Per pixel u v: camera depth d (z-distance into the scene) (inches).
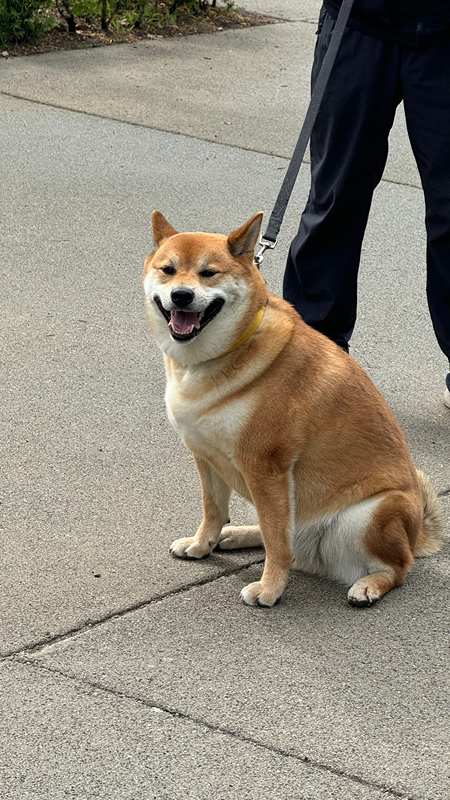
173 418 137.6
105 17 446.3
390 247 270.5
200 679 115.6
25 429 173.8
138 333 213.2
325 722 109.5
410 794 99.5
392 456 139.4
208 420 133.0
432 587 139.5
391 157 343.3
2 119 340.8
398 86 173.2
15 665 115.8
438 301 189.6
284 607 133.0
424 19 166.1
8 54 406.9
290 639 125.3
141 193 289.9
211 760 102.6
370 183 178.5
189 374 134.8
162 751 103.4
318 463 136.6
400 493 136.3
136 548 143.3
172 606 130.6
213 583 137.4
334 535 138.6
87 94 371.6
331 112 173.3
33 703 109.4
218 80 403.5
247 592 132.3
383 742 106.9
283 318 137.9
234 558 145.6
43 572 135.3
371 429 137.9
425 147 174.7
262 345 133.0
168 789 98.4
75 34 439.8
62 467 163.0
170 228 143.6
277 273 246.1
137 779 99.5
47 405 182.4
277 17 517.0
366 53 169.5
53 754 102.3
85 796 97.1
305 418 133.6
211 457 138.1
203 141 336.2
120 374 195.8
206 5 495.5
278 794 98.5
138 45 438.9
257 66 427.8
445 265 183.2
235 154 327.0
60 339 207.5
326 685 116.2
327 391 135.9
